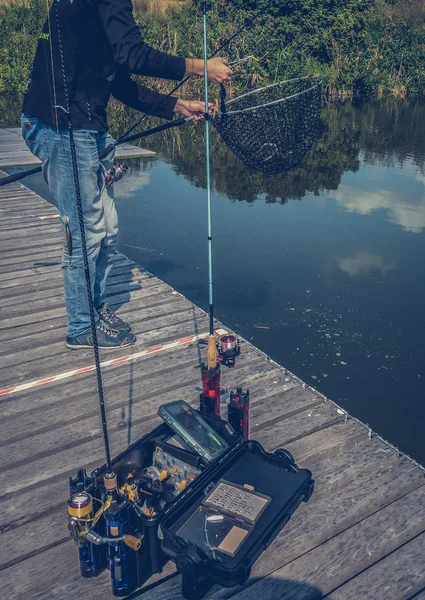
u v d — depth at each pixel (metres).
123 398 3.33
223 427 2.57
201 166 10.85
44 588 2.23
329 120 15.51
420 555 2.41
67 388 3.41
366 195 9.12
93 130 3.25
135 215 8.09
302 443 2.97
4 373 3.56
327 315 5.35
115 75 3.25
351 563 2.34
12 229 6.18
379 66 20.28
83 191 3.34
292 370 4.51
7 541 2.42
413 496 2.71
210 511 2.18
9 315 4.27
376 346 4.86
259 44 16.20
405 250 6.92
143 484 2.32
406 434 3.82
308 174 10.34
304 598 2.20
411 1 23.02
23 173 3.33
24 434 3.03
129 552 2.13
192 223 7.80
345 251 6.87
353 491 2.70
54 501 2.62
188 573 2.03
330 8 18.42
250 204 8.66
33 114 3.23
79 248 3.52
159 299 4.61
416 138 13.35
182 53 15.91
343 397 4.20
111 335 3.81
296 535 2.43
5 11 19.33
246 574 2.00
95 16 2.99
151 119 14.56
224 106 3.03
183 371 3.59
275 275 6.20
